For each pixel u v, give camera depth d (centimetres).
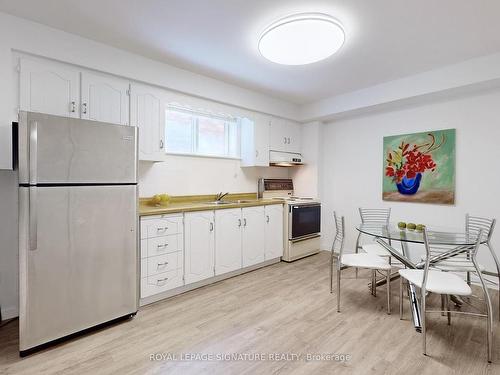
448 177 333
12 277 232
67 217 193
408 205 370
